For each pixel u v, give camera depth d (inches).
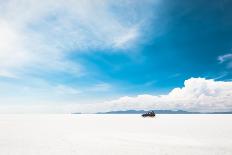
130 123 1706.4
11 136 942.4
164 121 1932.8
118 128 1293.1
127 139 872.9
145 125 1493.6
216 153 632.4
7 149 674.2
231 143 776.3
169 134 1010.7
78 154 612.4
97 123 1727.4
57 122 1871.3
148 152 641.6
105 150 664.4
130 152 639.1
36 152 635.5
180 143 783.1
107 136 957.2
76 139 868.6
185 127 1311.5
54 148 689.6
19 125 1507.1
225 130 1126.4
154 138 901.8
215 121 1849.2
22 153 623.2
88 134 1017.5
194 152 644.1
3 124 1601.9
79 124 1615.4
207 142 798.5
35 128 1289.4
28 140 837.2
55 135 979.9
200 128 1238.9
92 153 624.1
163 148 698.2
